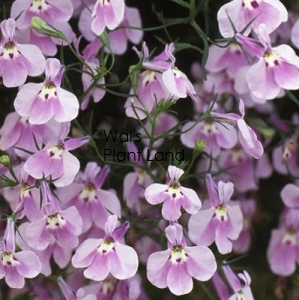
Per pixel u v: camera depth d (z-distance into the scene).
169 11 0.40
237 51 0.40
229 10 0.37
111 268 0.37
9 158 0.38
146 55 0.37
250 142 0.37
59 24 0.38
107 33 0.39
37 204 0.37
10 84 0.37
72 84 0.40
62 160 0.37
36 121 0.36
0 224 0.40
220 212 0.38
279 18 0.37
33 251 0.38
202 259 0.37
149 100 0.38
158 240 0.39
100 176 0.38
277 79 0.37
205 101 0.40
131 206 0.40
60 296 0.40
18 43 0.38
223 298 0.39
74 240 0.37
